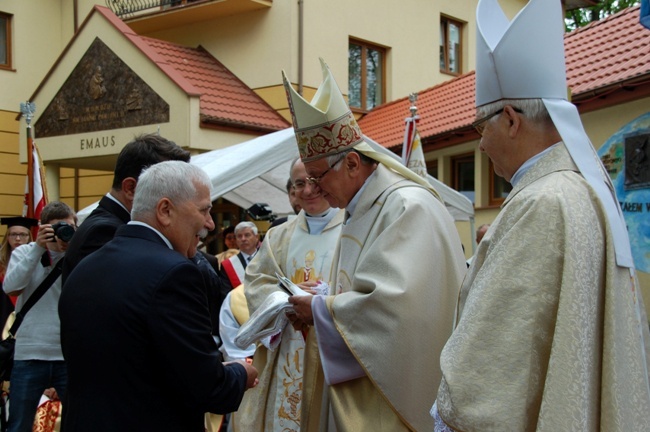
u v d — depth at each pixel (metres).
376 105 14.50
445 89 12.91
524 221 1.80
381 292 2.54
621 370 1.73
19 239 5.19
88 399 2.01
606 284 1.77
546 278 1.75
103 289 2.04
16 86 14.54
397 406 2.54
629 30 9.47
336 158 2.81
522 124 1.95
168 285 2.01
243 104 12.17
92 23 12.01
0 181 14.27
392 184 2.84
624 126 7.99
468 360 1.77
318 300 2.70
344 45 13.53
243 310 4.32
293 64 12.50
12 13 14.53
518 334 1.74
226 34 13.23
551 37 1.94
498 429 1.70
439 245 2.68
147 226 2.16
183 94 10.79
